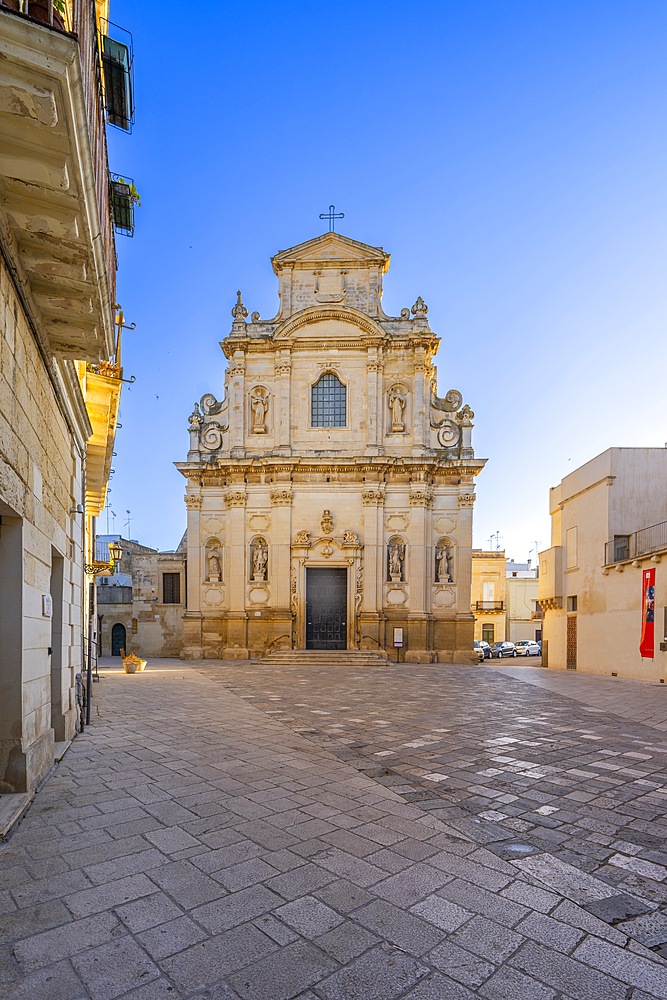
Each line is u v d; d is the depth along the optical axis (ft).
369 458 96.89
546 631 104.58
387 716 40.88
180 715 39.91
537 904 14.06
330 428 100.48
